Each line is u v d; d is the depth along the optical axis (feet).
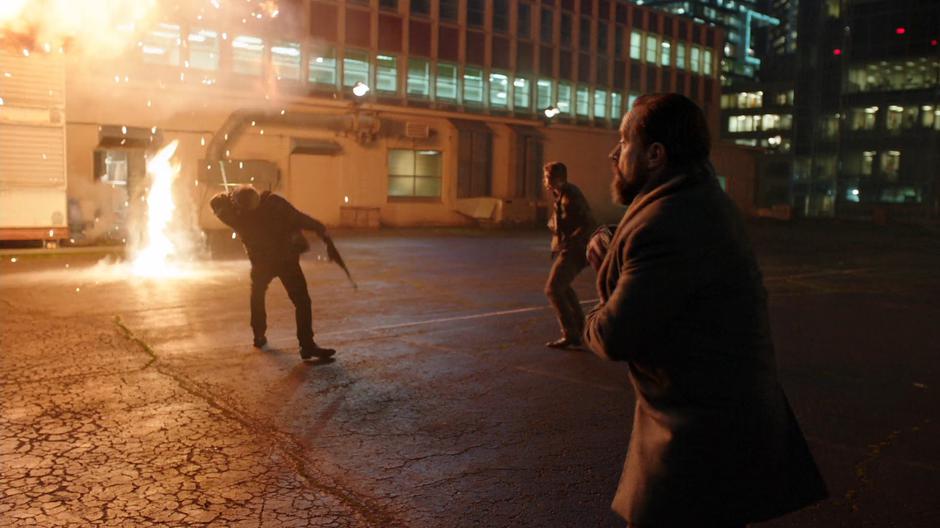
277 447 14.20
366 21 94.94
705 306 5.73
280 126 84.69
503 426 15.75
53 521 10.82
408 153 99.50
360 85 86.33
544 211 104.99
